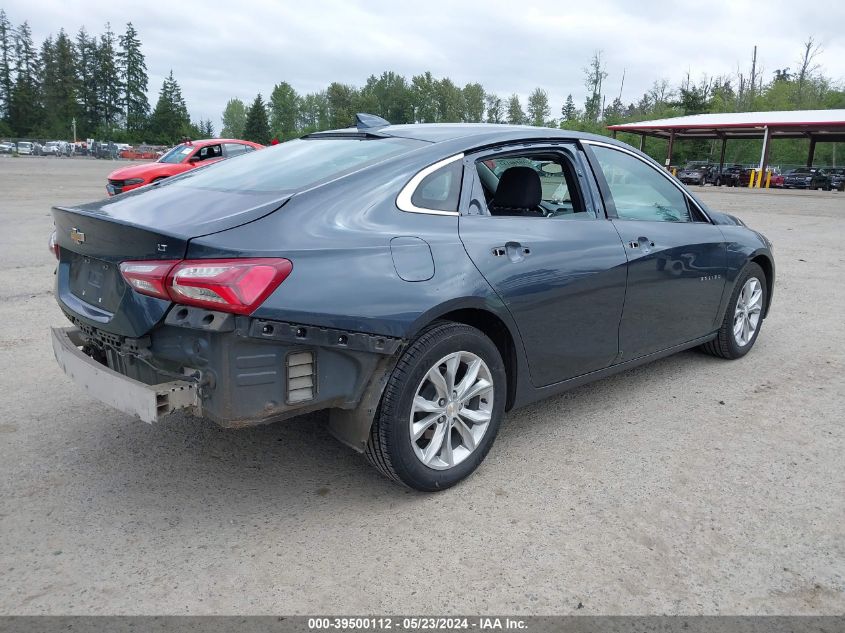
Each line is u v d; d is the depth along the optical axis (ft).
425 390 9.53
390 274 8.71
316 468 10.61
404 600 7.55
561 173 11.91
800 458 11.14
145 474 10.34
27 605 7.39
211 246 7.72
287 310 7.85
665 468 10.72
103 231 8.57
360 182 9.30
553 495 9.84
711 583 7.93
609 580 7.95
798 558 8.43
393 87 415.85
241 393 7.93
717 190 114.83
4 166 124.26
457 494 9.85
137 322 8.13
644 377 15.07
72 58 375.45
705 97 223.71
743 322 16.15
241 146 54.34
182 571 8.02
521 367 10.68
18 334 17.26
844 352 17.13
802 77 239.91
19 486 9.91
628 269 12.00
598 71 269.23
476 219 10.14
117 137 353.51
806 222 53.26
